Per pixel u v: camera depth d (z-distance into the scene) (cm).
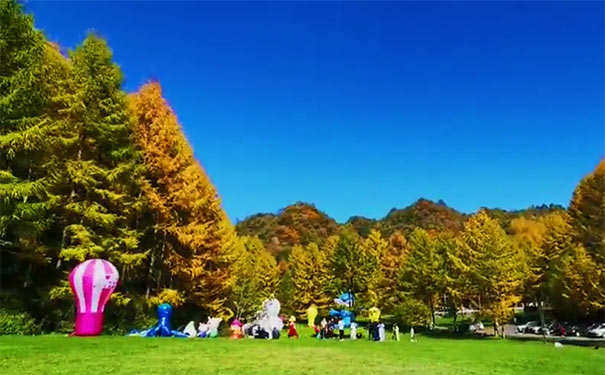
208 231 2580
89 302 1738
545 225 5100
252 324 2512
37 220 1822
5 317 1670
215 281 2766
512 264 3903
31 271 2106
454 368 1318
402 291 5547
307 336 3000
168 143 2475
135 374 946
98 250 2012
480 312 4016
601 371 1461
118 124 2234
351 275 5259
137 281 2623
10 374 882
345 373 1094
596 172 3428
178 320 2706
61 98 2077
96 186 2184
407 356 1549
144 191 2364
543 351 2027
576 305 3991
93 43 2294
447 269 5175
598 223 3397
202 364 1127
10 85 1744
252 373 1030
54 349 1232
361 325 5388
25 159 1944
